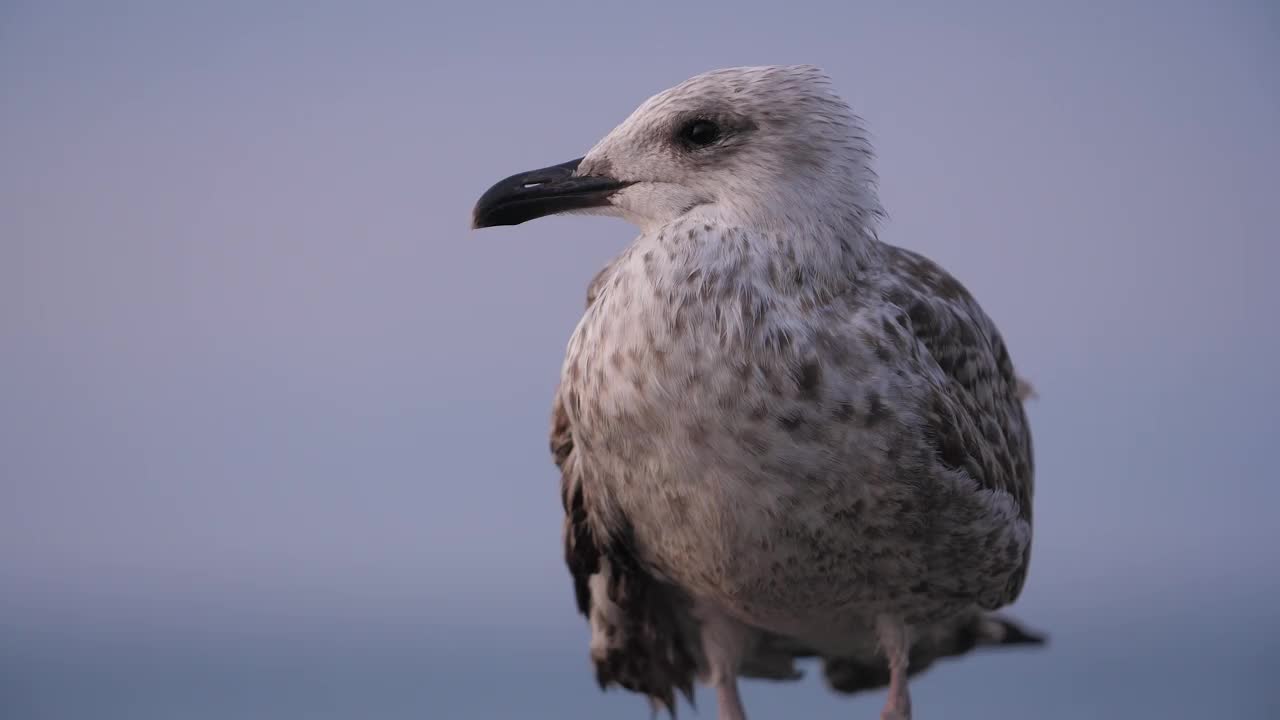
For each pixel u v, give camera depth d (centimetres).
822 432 804
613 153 892
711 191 856
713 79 876
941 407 839
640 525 877
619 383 823
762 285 813
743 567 856
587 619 995
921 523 848
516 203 906
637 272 830
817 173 850
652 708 1014
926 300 897
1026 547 953
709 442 807
